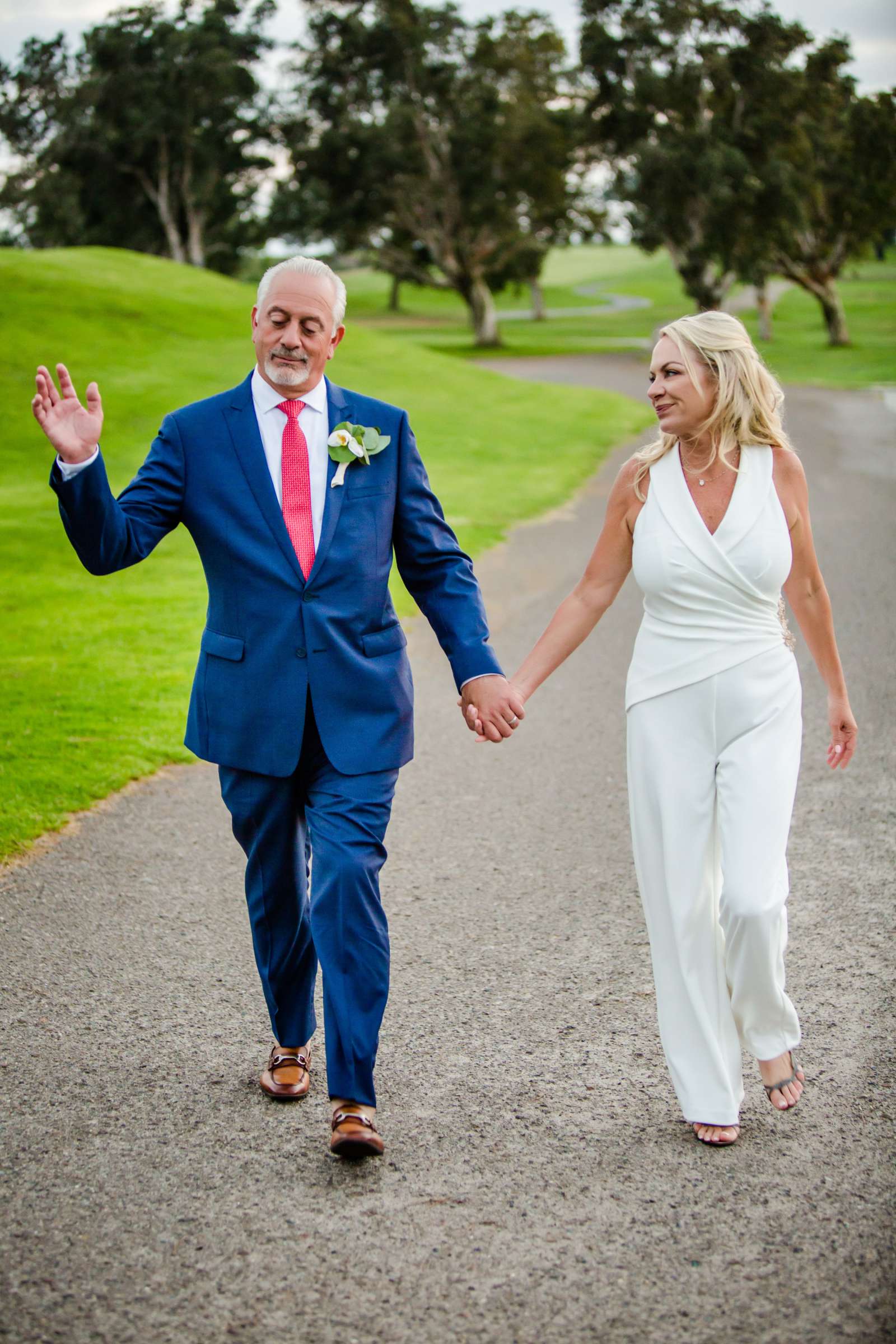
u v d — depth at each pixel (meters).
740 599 3.09
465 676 3.25
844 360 40.97
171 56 50.62
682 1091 3.05
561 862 4.97
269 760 3.16
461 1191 2.82
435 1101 3.23
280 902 3.28
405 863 4.98
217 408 3.22
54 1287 2.48
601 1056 3.46
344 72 48.97
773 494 3.12
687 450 3.18
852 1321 2.37
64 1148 3.01
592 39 43.50
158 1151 3.00
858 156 44.06
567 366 41.12
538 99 48.66
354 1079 2.91
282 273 3.17
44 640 9.22
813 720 6.88
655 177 42.34
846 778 5.91
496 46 48.38
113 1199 2.79
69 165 53.12
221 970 4.02
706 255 42.59
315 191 49.53
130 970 4.02
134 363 25.52
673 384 3.09
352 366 28.16
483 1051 3.49
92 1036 3.58
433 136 49.12
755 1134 3.08
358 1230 2.68
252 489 3.16
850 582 10.55
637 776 3.18
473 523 13.72
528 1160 2.95
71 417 2.91
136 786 5.94
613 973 3.98
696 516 3.11
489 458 18.92
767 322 51.31
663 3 42.44
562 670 8.28
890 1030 3.58
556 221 50.94
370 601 3.22
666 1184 2.85
